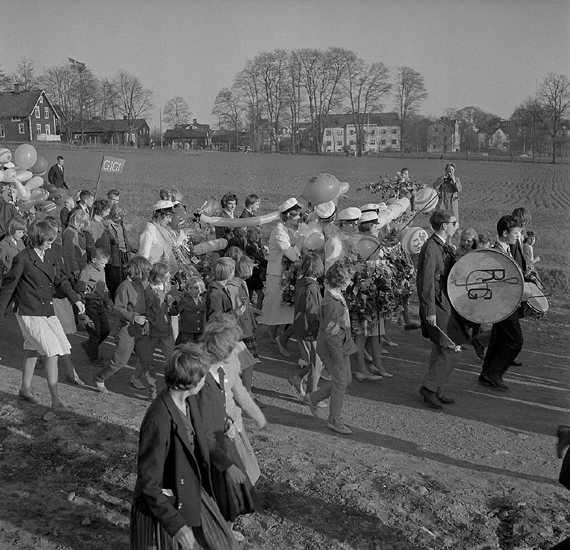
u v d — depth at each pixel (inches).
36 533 198.8
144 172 1972.2
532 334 423.8
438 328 287.3
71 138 3324.3
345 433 265.7
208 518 155.7
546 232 849.5
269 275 363.6
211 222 408.5
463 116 3395.7
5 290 259.4
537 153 2613.2
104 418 267.4
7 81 3339.1
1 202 498.6
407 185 577.9
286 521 200.8
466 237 353.7
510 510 206.1
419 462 239.0
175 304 309.7
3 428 256.8
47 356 266.8
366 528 196.1
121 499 216.5
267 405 299.3
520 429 275.4
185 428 149.4
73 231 373.1
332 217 359.6
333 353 263.9
